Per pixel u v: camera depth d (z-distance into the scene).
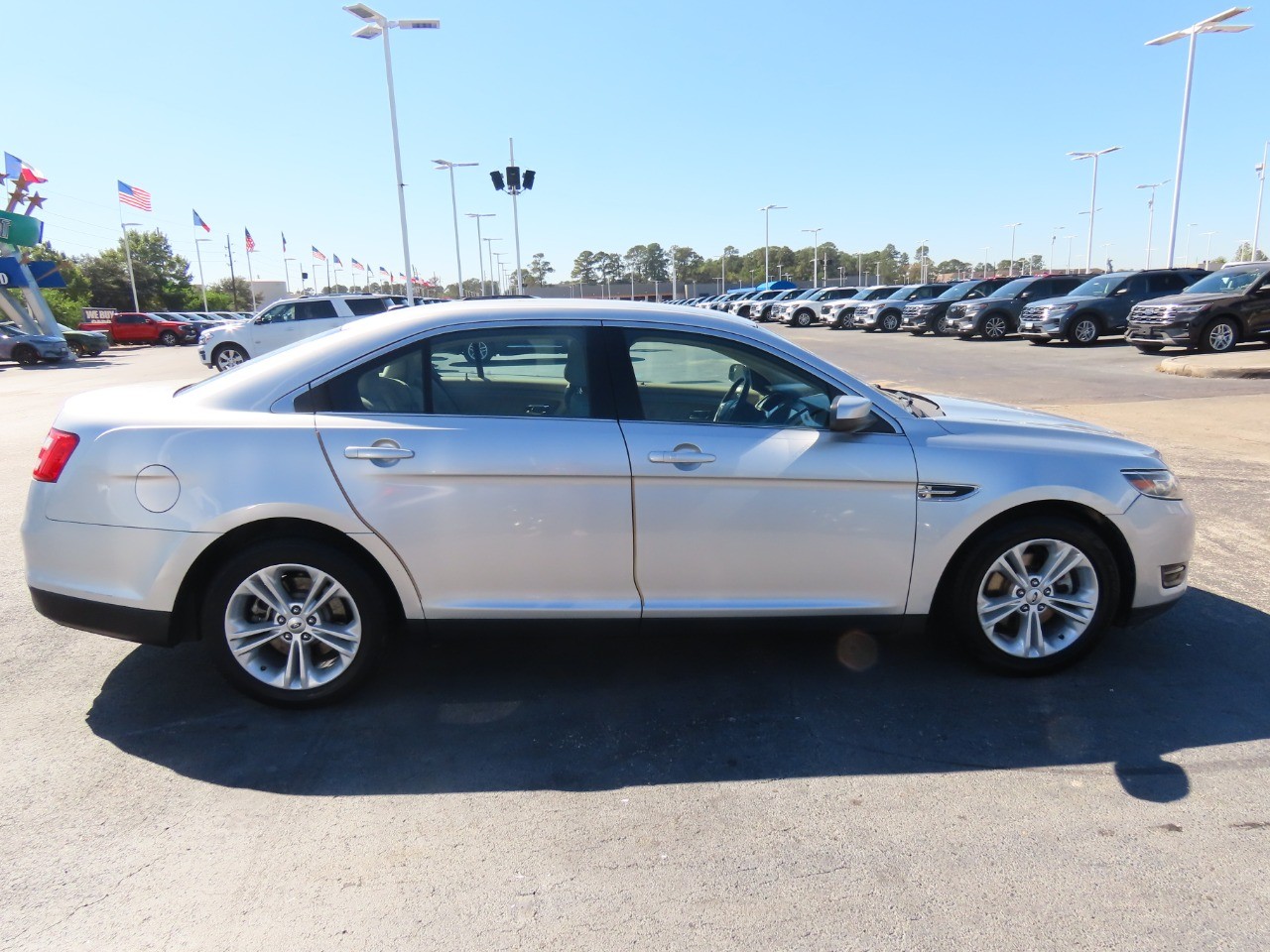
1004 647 3.61
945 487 3.41
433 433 3.23
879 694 3.54
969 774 2.96
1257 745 3.12
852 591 3.46
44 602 3.29
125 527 3.18
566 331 3.42
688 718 3.37
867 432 3.46
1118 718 3.33
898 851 2.55
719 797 2.84
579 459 3.24
